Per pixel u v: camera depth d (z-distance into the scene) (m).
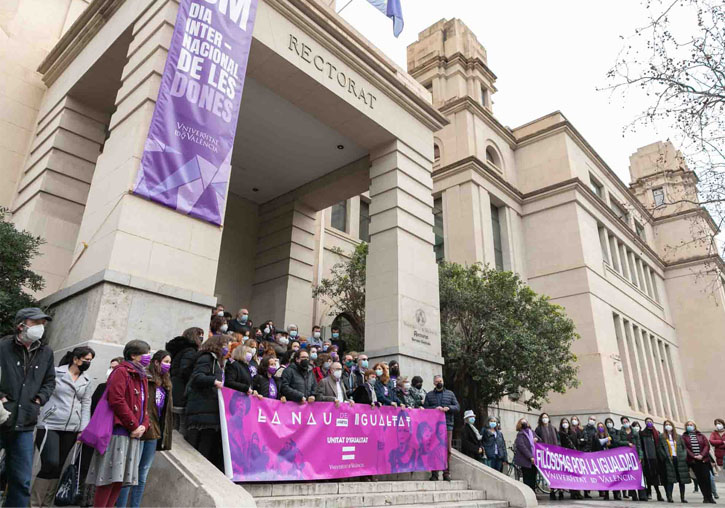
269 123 14.80
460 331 16.92
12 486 4.71
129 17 11.07
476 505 8.84
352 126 14.45
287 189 18.44
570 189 25.38
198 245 9.16
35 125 13.71
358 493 8.00
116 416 4.86
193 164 9.28
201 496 5.31
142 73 9.69
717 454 11.87
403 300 13.43
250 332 10.86
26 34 14.17
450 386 16.52
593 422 13.92
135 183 8.48
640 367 28.06
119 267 8.02
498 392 16.12
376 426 8.87
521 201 26.77
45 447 5.63
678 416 31.38
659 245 37.84
